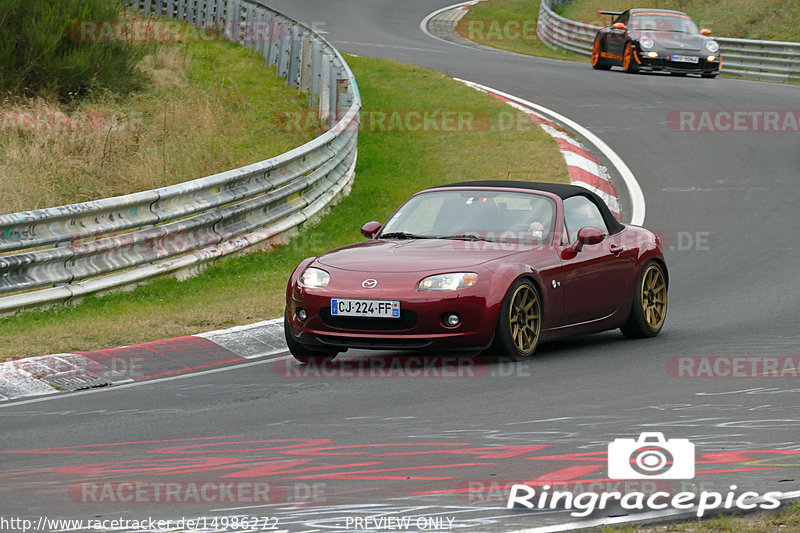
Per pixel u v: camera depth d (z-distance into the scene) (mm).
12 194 52031
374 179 62750
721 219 53500
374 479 18828
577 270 31609
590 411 23703
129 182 57438
